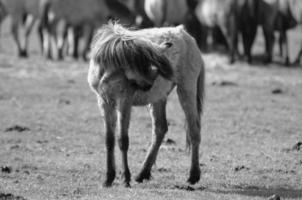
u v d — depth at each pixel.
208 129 25.17
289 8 44.41
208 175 18.86
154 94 17.34
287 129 25.28
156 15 45.44
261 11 43.47
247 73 39.12
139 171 18.28
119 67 16.08
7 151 21.44
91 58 16.86
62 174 18.58
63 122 26.09
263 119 26.98
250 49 42.78
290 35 55.97
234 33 42.78
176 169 19.47
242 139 23.69
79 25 44.94
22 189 16.67
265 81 36.38
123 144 16.47
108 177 16.89
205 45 47.28
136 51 15.98
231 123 26.22
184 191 16.72
